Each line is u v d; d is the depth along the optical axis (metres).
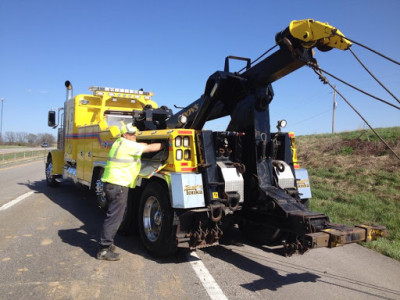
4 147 61.19
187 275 4.19
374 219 6.97
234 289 3.82
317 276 4.33
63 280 3.90
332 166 12.15
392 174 9.92
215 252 5.21
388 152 11.89
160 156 5.10
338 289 3.94
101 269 4.29
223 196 4.58
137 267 4.42
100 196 7.10
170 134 4.63
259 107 4.87
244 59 5.21
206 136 4.64
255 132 4.83
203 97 5.20
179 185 4.35
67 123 9.93
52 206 8.23
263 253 5.26
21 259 4.53
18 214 7.20
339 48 4.09
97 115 9.02
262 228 5.65
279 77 4.69
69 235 5.77
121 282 3.91
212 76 5.02
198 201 4.39
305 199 5.59
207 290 3.76
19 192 10.36
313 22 3.99
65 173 10.19
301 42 4.09
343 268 4.66
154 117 6.71
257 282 4.06
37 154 39.38
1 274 4.00
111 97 8.78
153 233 5.04
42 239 5.47
